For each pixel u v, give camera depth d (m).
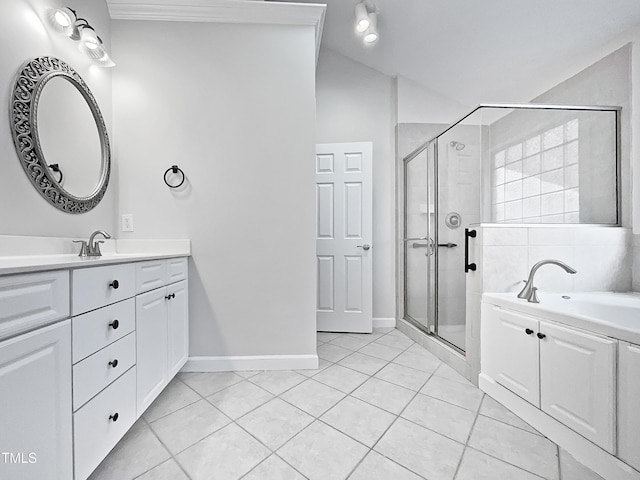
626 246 1.81
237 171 1.96
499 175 1.89
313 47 1.97
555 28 1.94
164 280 1.59
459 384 1.79
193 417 1.43
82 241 1.50
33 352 0.78
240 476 1.07
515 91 2.48
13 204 1.25
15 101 1.26
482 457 1.17
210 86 1.94
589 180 1.92
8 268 0.71
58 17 1.43
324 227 2.90
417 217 2.73
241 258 1.96
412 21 2.35
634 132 1.79
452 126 2.18
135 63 1.91
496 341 1.62
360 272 2.87
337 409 1.50
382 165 3.05
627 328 1.02
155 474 1.08
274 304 1.98
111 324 1.12
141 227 1.92
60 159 1.49
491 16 2.04
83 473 0.96
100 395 1.05
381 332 2.89
